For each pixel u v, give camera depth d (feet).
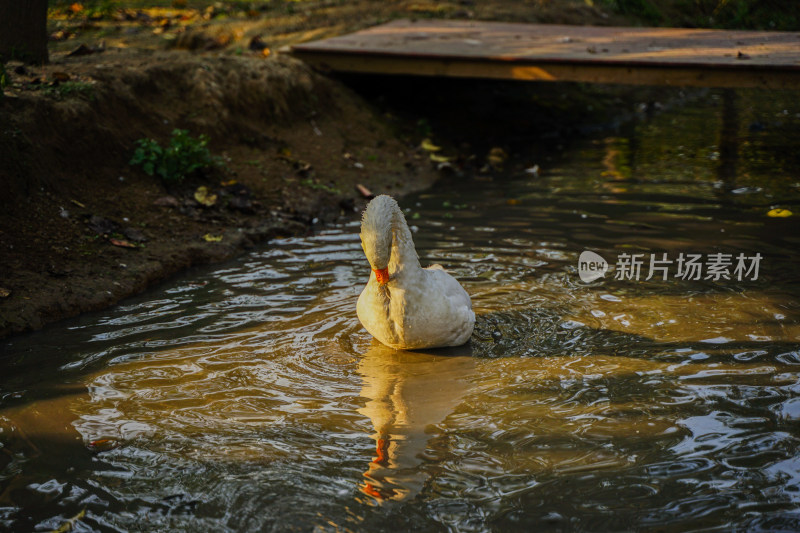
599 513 11.38
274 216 26.99
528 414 14.34
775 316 18.28
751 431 13.52
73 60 31.30
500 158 35.96
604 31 44.50
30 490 12.23
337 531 11.13
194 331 18.45
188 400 15.16
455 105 41.96
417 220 27.02
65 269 21.03
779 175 30.99
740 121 41.96
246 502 11.86
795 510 11.37
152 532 11.21
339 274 22.13
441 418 14.29
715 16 62.85
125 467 12.86
